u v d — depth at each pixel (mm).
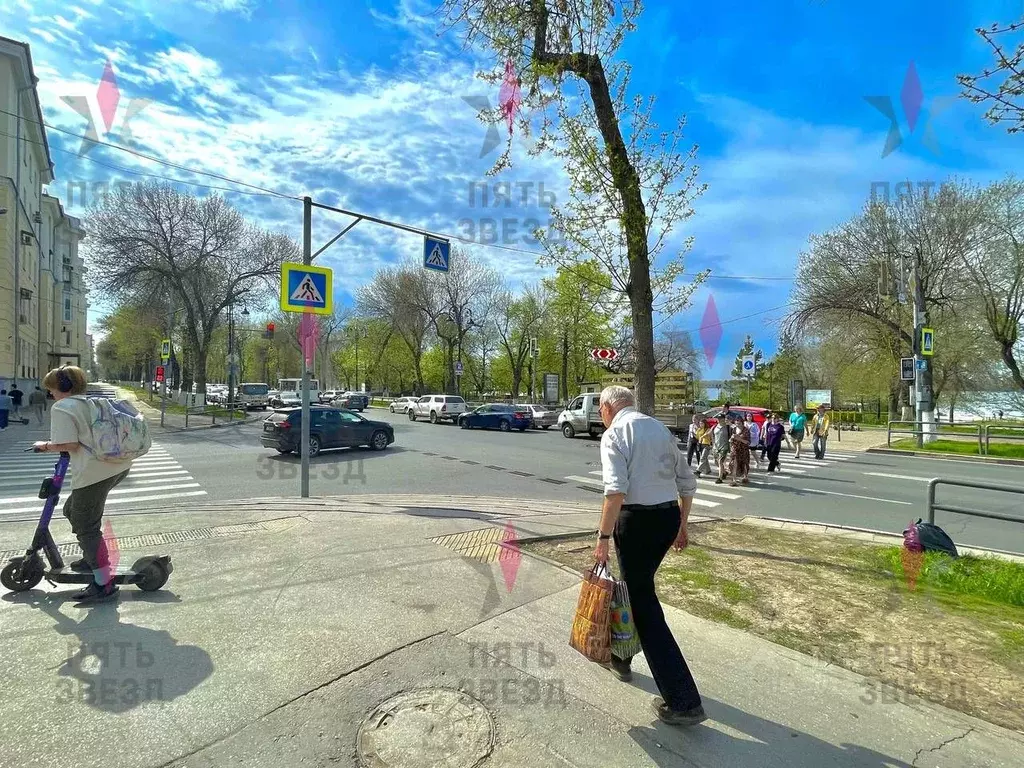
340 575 4555
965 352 29453
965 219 26703
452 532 6086
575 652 3344
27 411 32938
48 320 46688
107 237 30656
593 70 5875
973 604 4375
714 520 8203
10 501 9055
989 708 2871
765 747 2525
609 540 2859
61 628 3510
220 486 10914
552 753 2449
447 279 45594
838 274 30734
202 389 36312
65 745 2414
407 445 19828
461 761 2379
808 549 6105
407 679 2990
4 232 29562
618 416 3029
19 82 30500
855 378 37969
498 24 5898
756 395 45250
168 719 2602
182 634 3451
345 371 70875
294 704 2738
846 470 15438
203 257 33406
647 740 2551
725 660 3324
